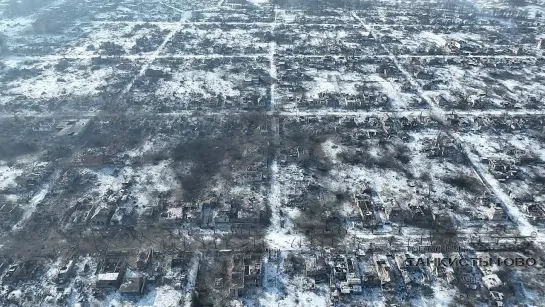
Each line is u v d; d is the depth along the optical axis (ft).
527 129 355.77
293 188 279.69
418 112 383.45
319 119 370.32
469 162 309.63
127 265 218.79
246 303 200.03
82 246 231.09
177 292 205.36
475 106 391.86
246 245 232.53
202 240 236.02
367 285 209.46
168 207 260.01
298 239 237.04
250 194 273.54
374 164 307.17
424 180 289.12
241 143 332.60
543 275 212.84
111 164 304.30
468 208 262.06
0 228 243.40
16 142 330.75
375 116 376.27
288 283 210.18
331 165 305.94
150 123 361.30
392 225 247.09
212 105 393.91
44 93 416.26
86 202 263.90
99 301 200.75
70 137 336.29
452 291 205.16
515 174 293.64
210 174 293.84
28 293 204.33
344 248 230.68
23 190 275.18
